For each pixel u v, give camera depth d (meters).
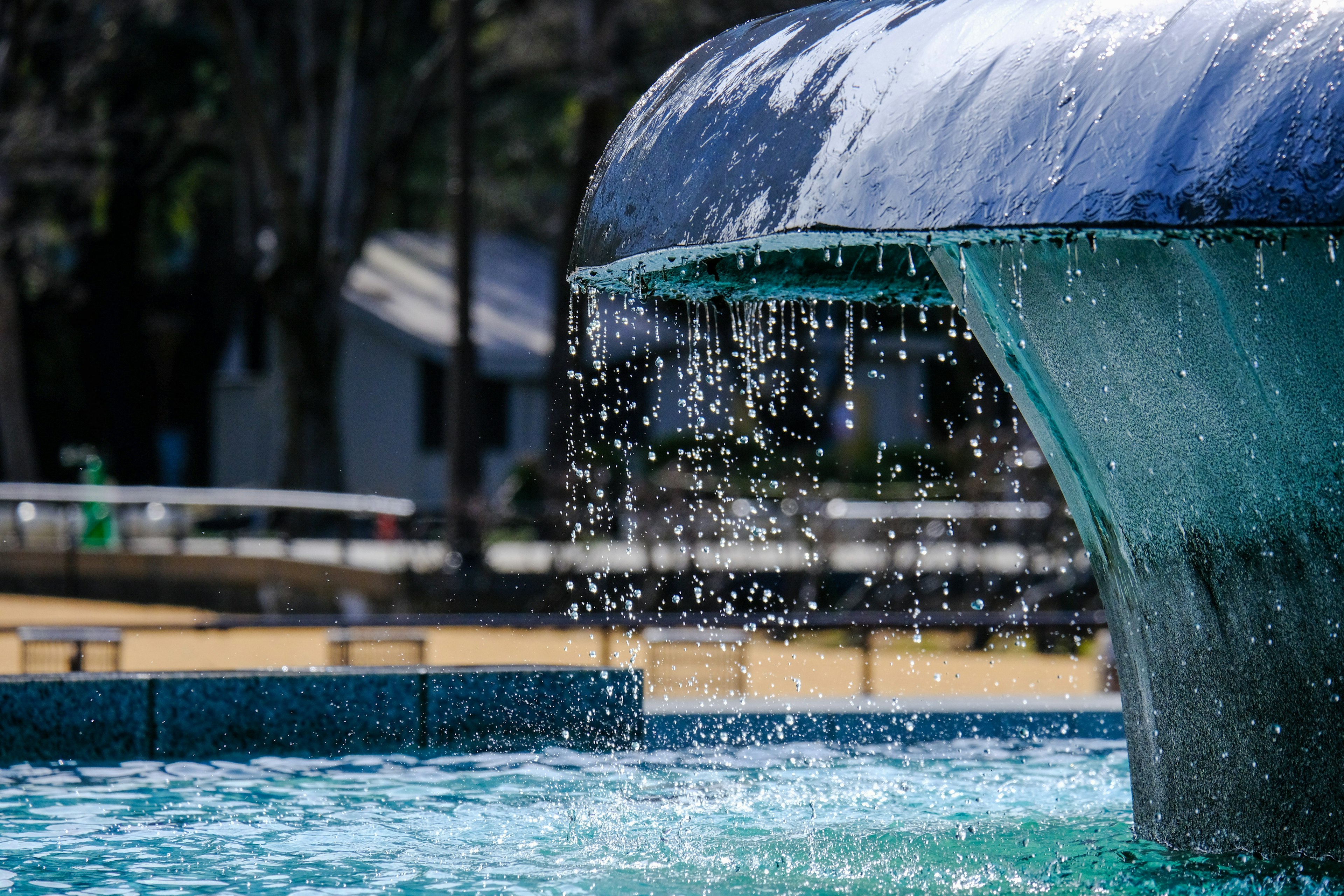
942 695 24.34
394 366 82.00
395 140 63.44
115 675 18.19
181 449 98.00
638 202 12.35
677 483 46.31
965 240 10.29
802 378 57.78
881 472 56.78
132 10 66.62
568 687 19.28
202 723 18.31
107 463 87.25
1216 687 12.54
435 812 15.48
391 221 98.38
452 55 50.06
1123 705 13.92
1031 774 17.69
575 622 22.31
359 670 19.02
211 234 89.75
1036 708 20.06
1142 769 13.65
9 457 76.38
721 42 13.20
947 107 10.54
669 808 15.78
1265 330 11.01
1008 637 37.97
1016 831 14.48
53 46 68.31
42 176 65.56
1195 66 9.81
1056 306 12.18
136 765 17.77
